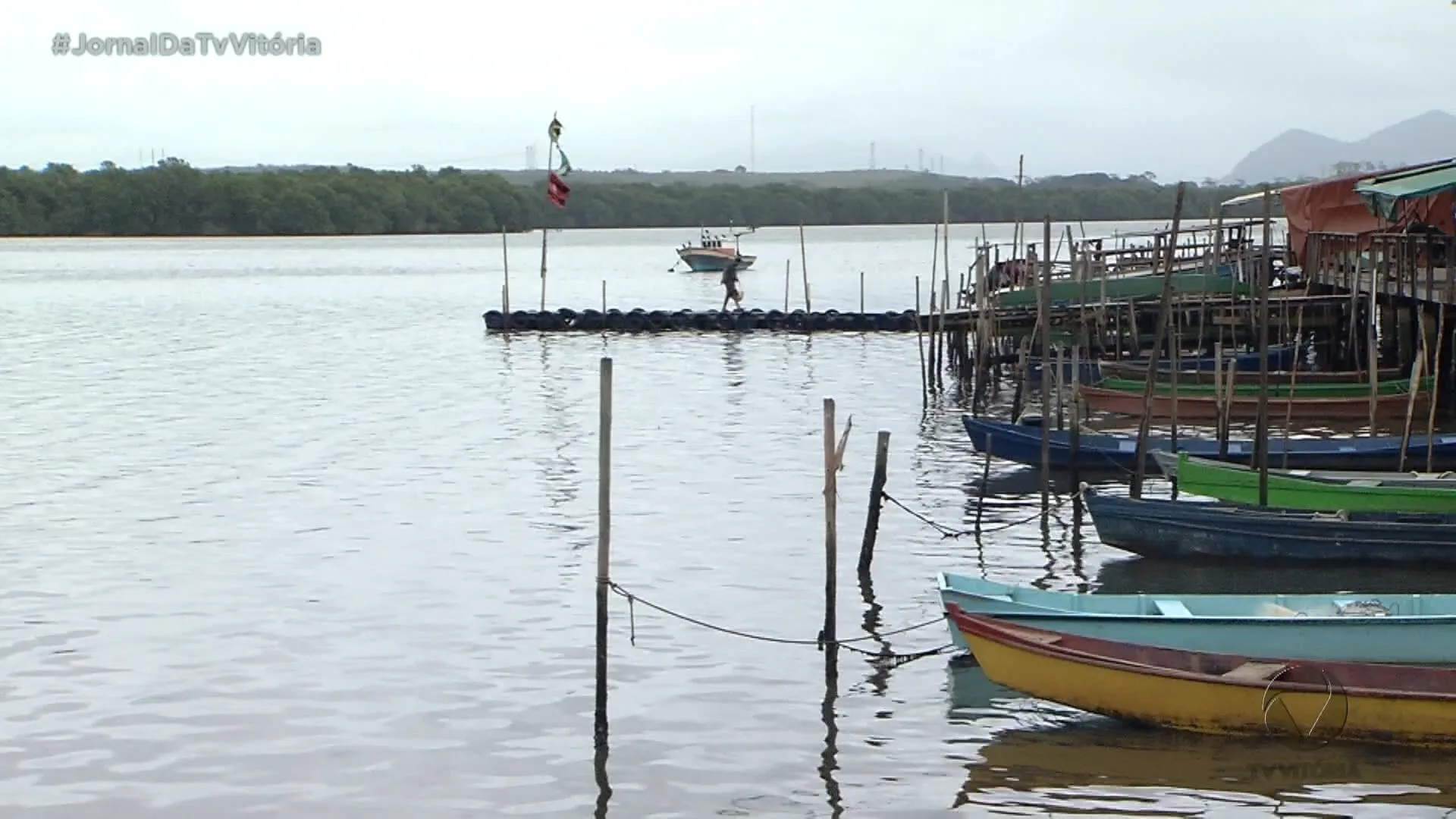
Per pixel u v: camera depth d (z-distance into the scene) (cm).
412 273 12581
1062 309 4828
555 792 1717
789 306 8900
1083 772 1752
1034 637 1892
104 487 3372
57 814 1662
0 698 2000
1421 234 4066
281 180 18888
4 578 2584
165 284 10881
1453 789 1694
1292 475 2830
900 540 2853
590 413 4553
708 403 4750
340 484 3412
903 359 6003
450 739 1867
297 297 9750
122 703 1986
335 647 2214
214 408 4647
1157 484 3338
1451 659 1911
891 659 2152
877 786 1725
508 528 2964
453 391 5072
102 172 18725
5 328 7406
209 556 2741
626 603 2431
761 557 2725
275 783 1741
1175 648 1923
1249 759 1778
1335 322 4653
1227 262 5219
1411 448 3241
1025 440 3397
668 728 1902
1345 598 2028
